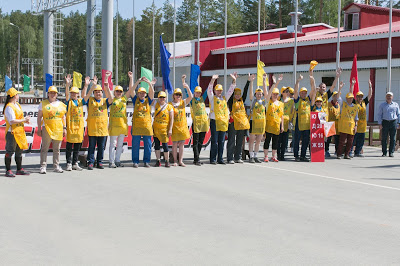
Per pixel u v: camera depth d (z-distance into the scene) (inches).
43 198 350.0
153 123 522.9
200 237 258.4
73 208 320.2
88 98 492.4
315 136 588.4
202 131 539.5
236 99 556.7
